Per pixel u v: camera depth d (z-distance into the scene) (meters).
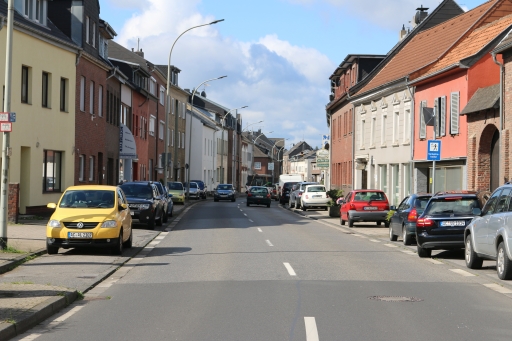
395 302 10.70
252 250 19.31
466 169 29.23
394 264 16.14
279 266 15.52
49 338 8.08
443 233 17.08
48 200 30.98
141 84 58.12
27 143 28.62
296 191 51.16
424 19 47.78
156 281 13.11
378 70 48.19
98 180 39.78
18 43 27.62
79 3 34.97
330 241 22.73
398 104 39.19
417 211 20.59
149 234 24.69
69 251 18.39
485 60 29.00
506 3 34.81
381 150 42.69
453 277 13.86
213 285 12.54
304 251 19.09
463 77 29.89
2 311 9.05
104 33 41.06
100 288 12.20
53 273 13.84
